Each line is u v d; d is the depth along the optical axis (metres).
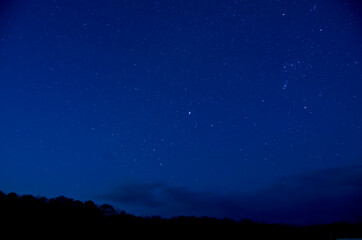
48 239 11.99
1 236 11.34
